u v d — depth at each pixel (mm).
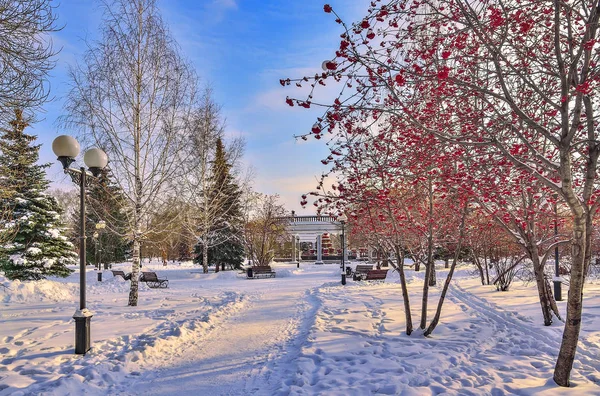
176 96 14273
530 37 5672
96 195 16406
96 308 13250
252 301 14625
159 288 20781
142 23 14055
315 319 9922
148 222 15367
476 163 5711
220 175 30078
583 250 5035
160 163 14102
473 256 19641
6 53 8117
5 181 11477
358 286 19141
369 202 7211
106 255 36375
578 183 7188
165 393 5449
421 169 6199
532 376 5652
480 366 6125
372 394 5066
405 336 8117
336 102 4691
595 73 4793
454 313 10617
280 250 48594
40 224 22016
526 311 10539
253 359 6918
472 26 4512
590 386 5137
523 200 8398
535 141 7070
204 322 10008
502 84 4871
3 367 6375
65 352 7316
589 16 4504
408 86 5727
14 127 9695
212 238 32562
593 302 11305
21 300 15297
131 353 7082
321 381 5500
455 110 6086
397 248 8555
